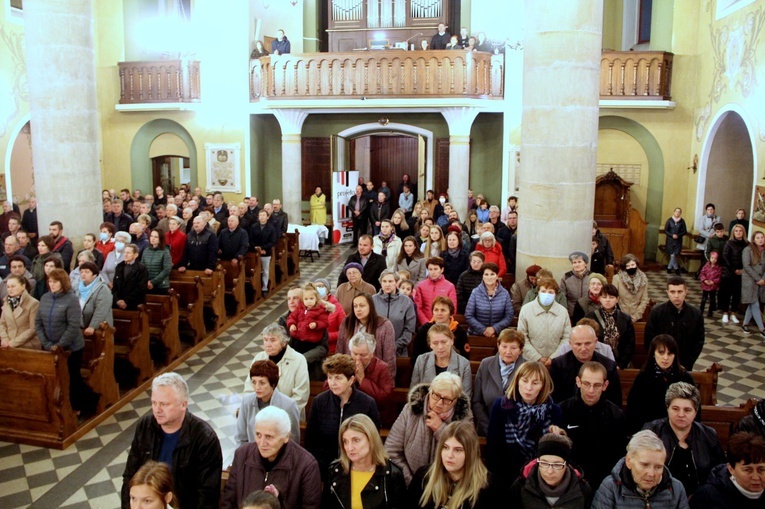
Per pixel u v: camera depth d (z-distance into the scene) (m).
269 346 5.09
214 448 3.93
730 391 7.92
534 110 7.40
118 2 16.78
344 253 16.44
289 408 4.43
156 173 18.03
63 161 9.70
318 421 4.41
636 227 14.84
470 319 6.57
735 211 14.06
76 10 9.52
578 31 7.12
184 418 3.89
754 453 3.33
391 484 3.63
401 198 17.16
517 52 15.23
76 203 9.84
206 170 17.02
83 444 6.45
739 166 13.84
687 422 3.85
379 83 14.92
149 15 17.45
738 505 3.41
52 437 6.36
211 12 16.36
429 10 17.22
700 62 14.25
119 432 6.72
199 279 9.25
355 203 16.95
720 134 13.62
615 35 17.61
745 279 10.09
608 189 14.90
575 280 6.91
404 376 6.03
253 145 17.09
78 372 6.73
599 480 4.14
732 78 12.45
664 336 4.60
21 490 5.61
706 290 10.94
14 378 6.38
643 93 14.31
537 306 5.91
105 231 9.65
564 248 7.48
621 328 5.93
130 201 14.80
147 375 7.86
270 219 12.91
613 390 4.74
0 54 13.57
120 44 16.97
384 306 6.37
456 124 15.34
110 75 17.08
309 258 15.80
